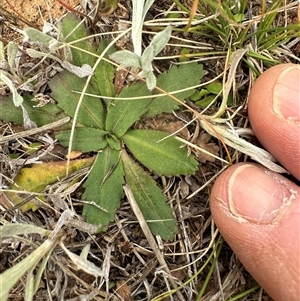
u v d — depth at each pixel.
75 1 0.07
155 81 0.06
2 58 0.07
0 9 0.07
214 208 0.07
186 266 0.07
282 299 0.07
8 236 0.06
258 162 0.07
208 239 0.07
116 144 0.07
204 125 0.07
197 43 0.07
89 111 0.07
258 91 0.07
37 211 0.07
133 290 0.07
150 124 0.07
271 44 0.07
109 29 0.07
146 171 0.07
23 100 0.07
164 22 0.07
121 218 0.07
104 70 0.07
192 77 0.07
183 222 0.07
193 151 0.07
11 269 0.06
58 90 0.07
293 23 0.08
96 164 0.07
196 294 0.07
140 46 0.07
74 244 0.07
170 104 0.07
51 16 0.07
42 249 0.06
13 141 0.07
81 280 0.07
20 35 0.07
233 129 0.07
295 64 0.07
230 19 0.06
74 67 0.07
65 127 0.07
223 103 0.07
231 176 0.07
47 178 0.07
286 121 0.06
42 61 0.07
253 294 0.07
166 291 0.07
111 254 0.07
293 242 0.06
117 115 0.07
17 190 0.07
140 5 0.06
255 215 0.07
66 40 0.07
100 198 0.07
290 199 0.07
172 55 0.07
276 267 0.07
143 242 0.07
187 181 0.07
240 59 0.07
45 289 0.07
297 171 0.07
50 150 0.07
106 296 0.07
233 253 0.07
